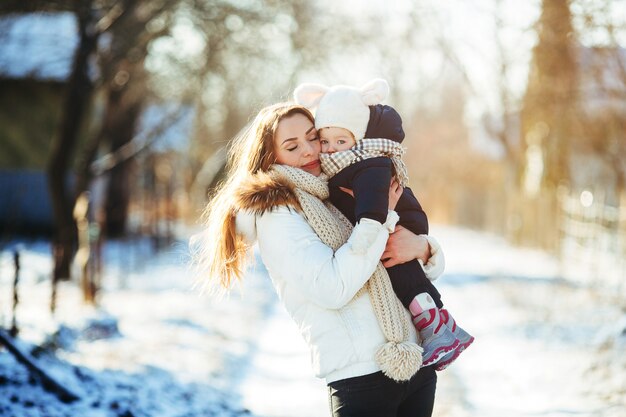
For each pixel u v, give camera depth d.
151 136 17.61
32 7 13.42
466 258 19.23
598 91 13.06
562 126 15.87
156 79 19.14
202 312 10.81
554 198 19.33
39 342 6.86
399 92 32.06
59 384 5.71
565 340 8.63
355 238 2.82
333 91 3.11
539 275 14.70
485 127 22.72
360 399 2.89
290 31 17.17
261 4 15.53
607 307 10.33
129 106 19.36
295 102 3.33
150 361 7.57
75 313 9.18
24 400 5.40
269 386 7.11
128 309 10.65
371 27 20.89
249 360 8.18
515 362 7.81
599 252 14.23
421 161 53.22
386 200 2.90
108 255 18.41
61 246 12.73
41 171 22.09
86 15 12.80
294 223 2.92
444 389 6.90
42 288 11.38
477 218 35.31
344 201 3.05
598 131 14.55
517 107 18.95
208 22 14.80
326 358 2.91
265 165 3.08
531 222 22.12
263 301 12.34
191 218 30.75
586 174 20.17
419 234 3.20
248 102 24.48
